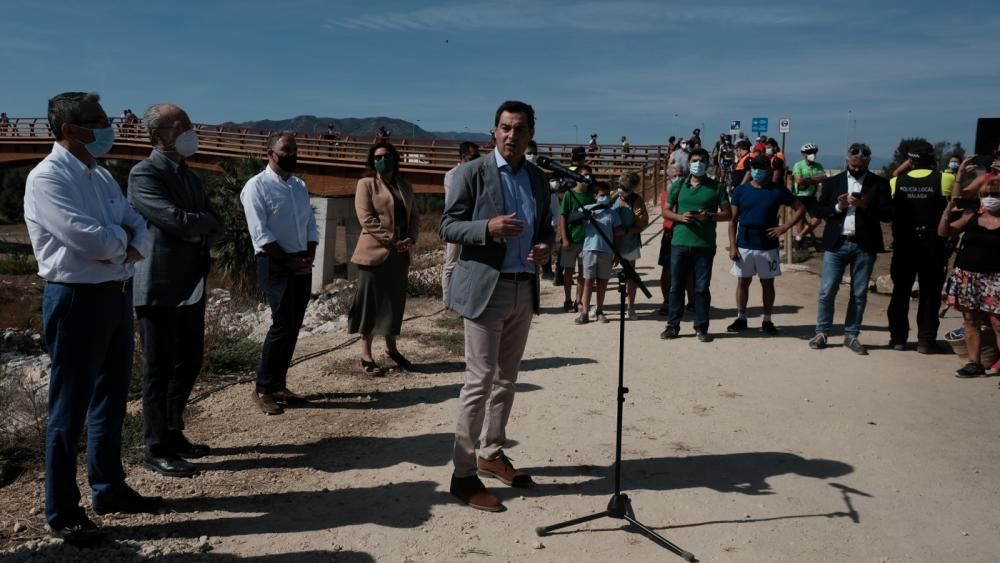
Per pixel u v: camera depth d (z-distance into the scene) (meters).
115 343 4.07
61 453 3.80
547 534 4.16
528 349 8.41
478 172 4.43
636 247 10.00
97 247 3.71
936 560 3.96
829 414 6.25
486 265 4.39
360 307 7.12
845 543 4.12
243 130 37.00
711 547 4.05
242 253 20.31
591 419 6.07
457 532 4.18
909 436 5.75
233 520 4.26
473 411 4.47
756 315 10.34
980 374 7.34
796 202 9.03
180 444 5.14
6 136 45.69
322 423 5.90
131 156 39.62
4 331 15.75
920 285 8.23
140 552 3.84
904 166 8.30
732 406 6.44
